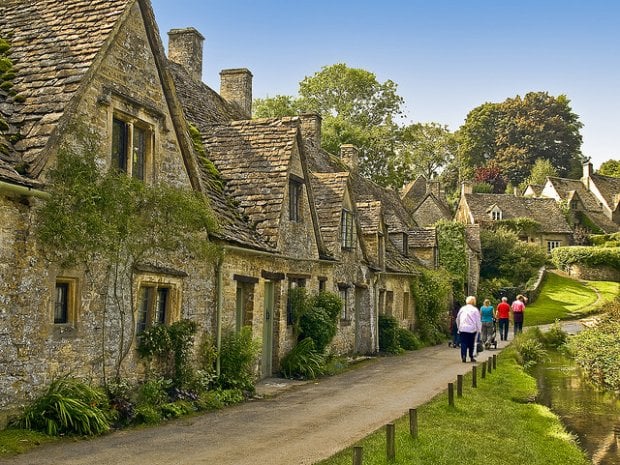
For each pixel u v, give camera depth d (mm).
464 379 16375
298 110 53750
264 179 16500
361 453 7039
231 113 22266
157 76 12133
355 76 54781
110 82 10711
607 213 77312
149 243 11055
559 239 67938
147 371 11391
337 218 20938
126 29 11242
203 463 8086
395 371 18531
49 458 7824
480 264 52375
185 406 11305
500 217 68375
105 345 10320
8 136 9320
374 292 24547
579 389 18328
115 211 10016
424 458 8812
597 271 55219
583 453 10656
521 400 14781
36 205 8961
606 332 26984
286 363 16688
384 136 55094
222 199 15758
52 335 9211
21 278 8711
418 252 35938
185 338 12102
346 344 21922
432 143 96562
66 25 11352
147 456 8258
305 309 17531
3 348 8430
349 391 14523
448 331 34781
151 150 11852
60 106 9703
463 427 10984
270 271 16141
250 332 14039
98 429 9172
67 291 9719
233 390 13086
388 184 54344
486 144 102125
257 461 8305
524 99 101000
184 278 12422
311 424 10766
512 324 39156
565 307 44719
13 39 11453
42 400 8812
